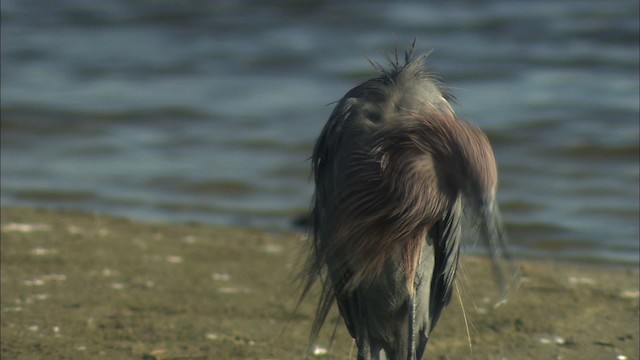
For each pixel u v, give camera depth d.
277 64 33.00
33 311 11.27
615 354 10.40
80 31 39.91
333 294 8.45
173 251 14.62
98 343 10.30
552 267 14.32
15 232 15.07
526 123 24.22
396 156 7.62
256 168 21.34
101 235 15.34
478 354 10.41
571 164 21.14
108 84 30.28
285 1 43.25
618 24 36.12
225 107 27.12
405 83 8.11
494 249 7.55
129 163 21.78
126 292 12.26
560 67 31.12
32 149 23.02
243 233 16.25
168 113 26.50
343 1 43.09
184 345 10.36
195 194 19.36
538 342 10.78
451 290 8.55
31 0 46.84
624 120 24.38
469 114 25.30
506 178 20.20
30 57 34.84
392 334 8.40
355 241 7.78
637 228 16.75
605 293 12.77
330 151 8.26
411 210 7.58
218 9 42.91
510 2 41.50
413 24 37.97
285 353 10.26
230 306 11.88
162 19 41.53
